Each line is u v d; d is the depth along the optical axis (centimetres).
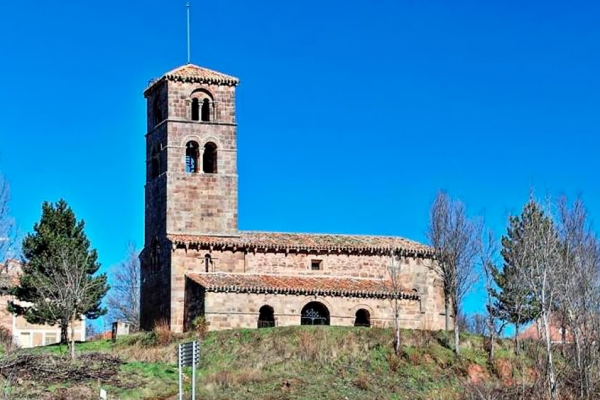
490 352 8919
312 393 7969
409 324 9894
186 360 6975
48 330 10944
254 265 10069
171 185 10144
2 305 10769
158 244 10256
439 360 8769
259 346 8794
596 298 7844
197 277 9756
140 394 7644
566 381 7694
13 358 8144
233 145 10350
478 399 7794
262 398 7756
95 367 8225
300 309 9650
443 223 9675
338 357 8656
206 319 9375
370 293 9825
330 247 10206
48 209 9594
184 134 10256
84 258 9481
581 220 8212
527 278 8294
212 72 10469
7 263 9744
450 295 9625
